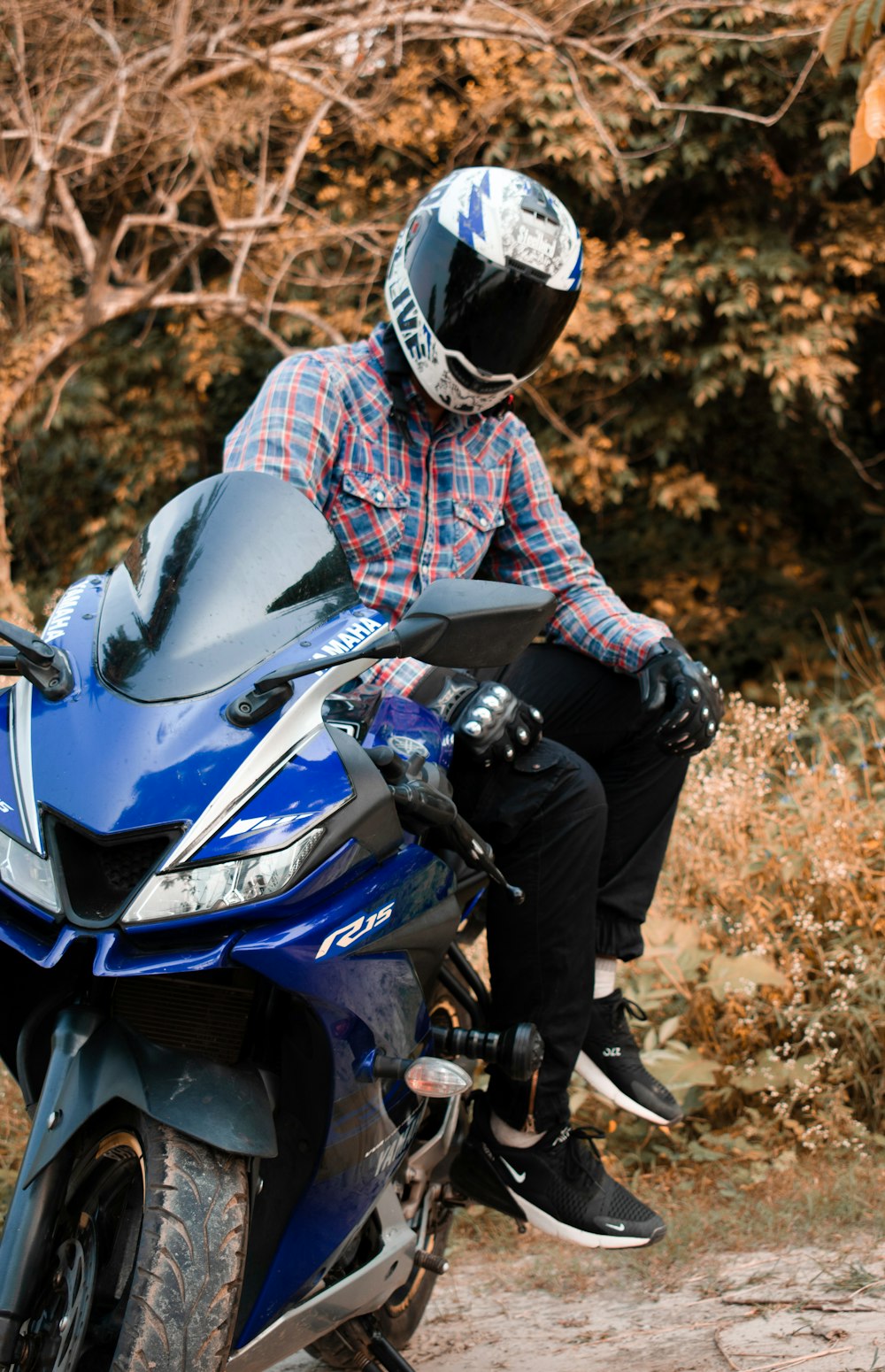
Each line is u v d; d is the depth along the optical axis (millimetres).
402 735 1933
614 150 8078
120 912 1450
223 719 1573
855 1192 3061
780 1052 3781
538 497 2600
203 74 8586
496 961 2236
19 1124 3217
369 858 1650
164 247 10555
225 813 1504
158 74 8406
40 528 11930
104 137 8875
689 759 2598
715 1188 3301
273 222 8828
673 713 2297
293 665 1609
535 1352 2449
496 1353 2467
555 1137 2312
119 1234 1562
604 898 2580
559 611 2596
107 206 10289
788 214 10352
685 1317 2531
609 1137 3611
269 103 8938
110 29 8266
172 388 11047
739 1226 2988
